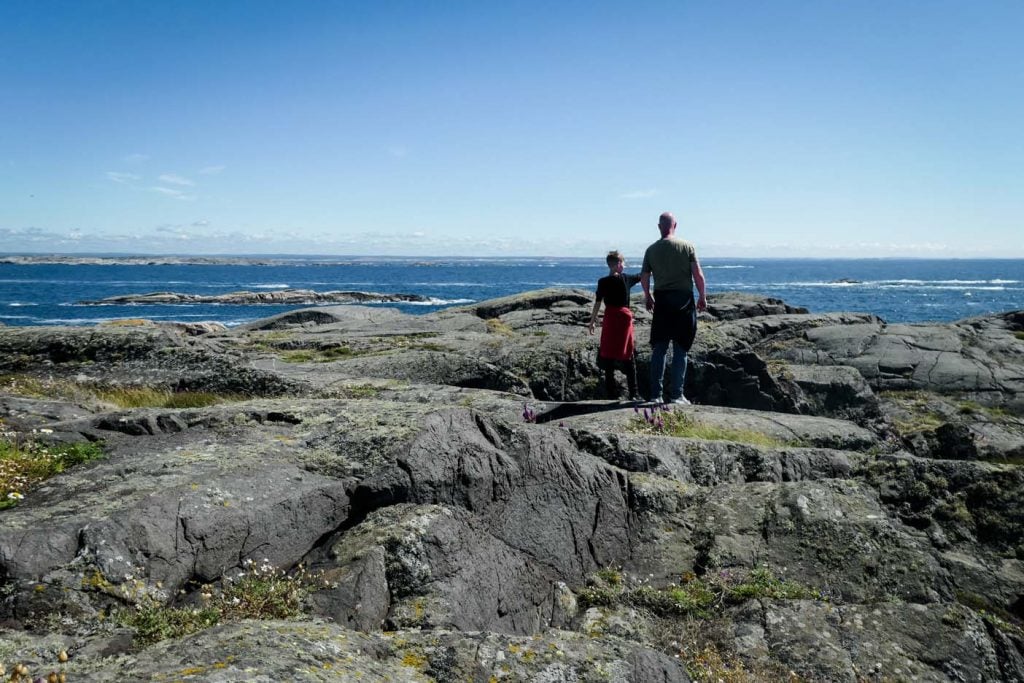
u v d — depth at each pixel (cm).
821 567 737
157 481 610
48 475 650
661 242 1187
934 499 842
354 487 657
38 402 941
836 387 1636
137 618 470
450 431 737
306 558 603
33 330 1517
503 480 718
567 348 1608
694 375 1599
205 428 809
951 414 1694
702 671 580
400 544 588
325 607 525
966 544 801
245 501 592
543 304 2505
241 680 346
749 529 791
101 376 1344
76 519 524
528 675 445
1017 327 2252
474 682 430
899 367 1909
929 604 674
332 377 1345
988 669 613
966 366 1888
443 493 678
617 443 945
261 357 1667
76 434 766
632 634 638
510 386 1483
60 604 467
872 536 765
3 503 571
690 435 1091
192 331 3008
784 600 678
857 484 861
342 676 380
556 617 677
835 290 14850
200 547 548
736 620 664
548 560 711
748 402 1602
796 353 2023
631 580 739
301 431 780
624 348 1244
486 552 648
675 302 1187
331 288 13812
